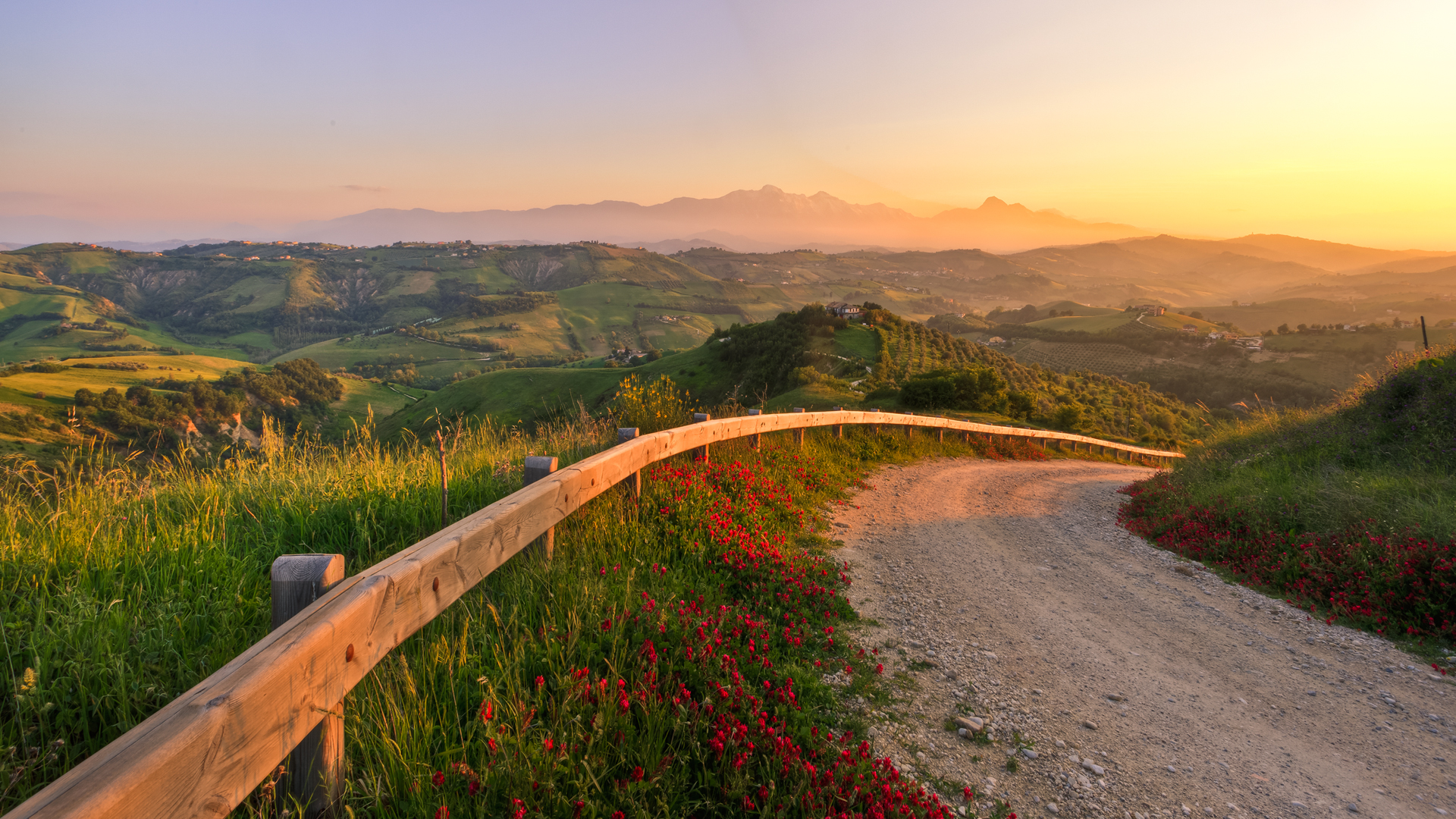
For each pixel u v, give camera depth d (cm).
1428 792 324
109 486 396
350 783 209
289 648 172
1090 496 1287
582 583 368
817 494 873
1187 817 295
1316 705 412
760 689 337
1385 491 771
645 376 10938
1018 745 343
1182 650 494
